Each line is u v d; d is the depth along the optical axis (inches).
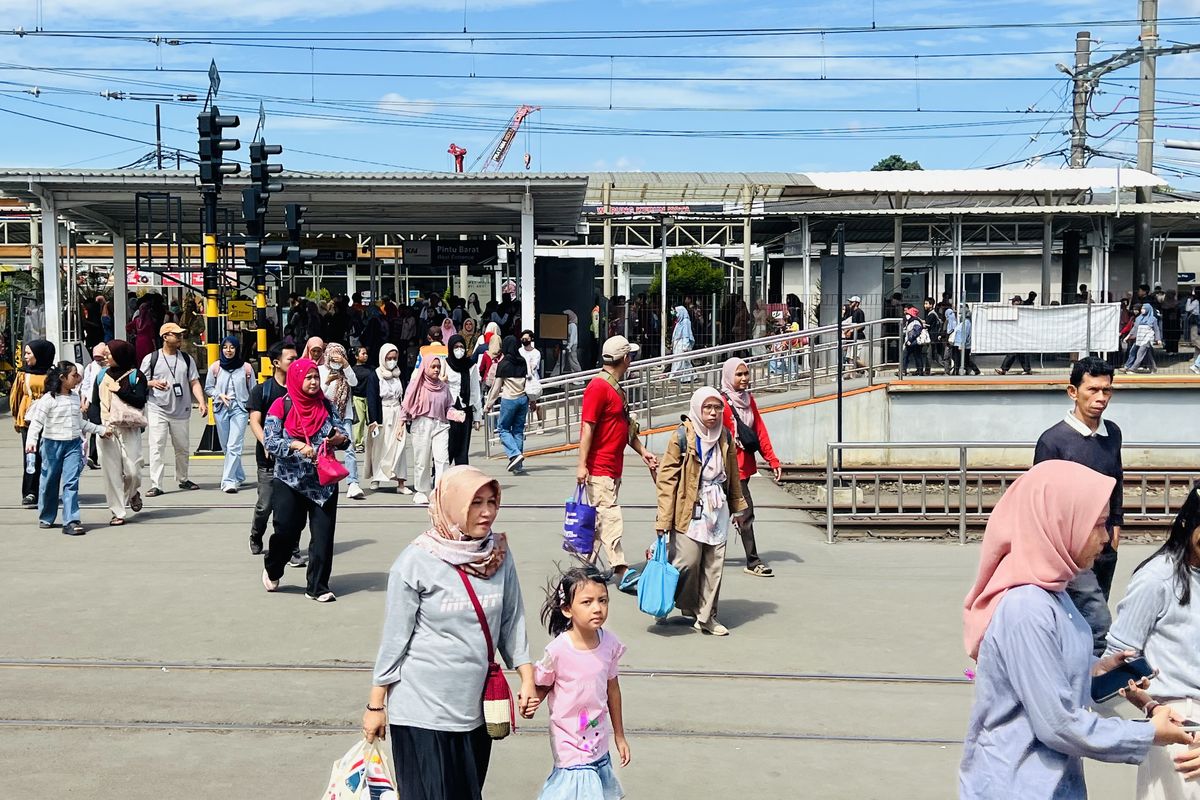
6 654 314.0
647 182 999.0
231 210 999.6
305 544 454.0
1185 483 653.9
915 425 803.4
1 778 232.4
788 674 302.5
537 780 234.5
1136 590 171.3
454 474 179.8
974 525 514.3
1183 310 1085.1
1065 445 275.0
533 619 349.7
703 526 334.3
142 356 898.1
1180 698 168.7
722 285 1801.2
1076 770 141.5
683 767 241.8
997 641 141.3
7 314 1093.8
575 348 1074.7
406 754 176.6
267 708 274.7
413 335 1115.3
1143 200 1051.3
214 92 671.8
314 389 369.1
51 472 471.5
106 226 1143.6
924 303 929.5
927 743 256.2
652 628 346.9
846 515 521.0
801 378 848.3
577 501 364.2
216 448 700.0
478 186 911.0
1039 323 828.6
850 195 1047.0
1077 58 1203.2
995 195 1039.6
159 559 427.2
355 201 930.7
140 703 277.6
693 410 335.9
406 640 177.2
